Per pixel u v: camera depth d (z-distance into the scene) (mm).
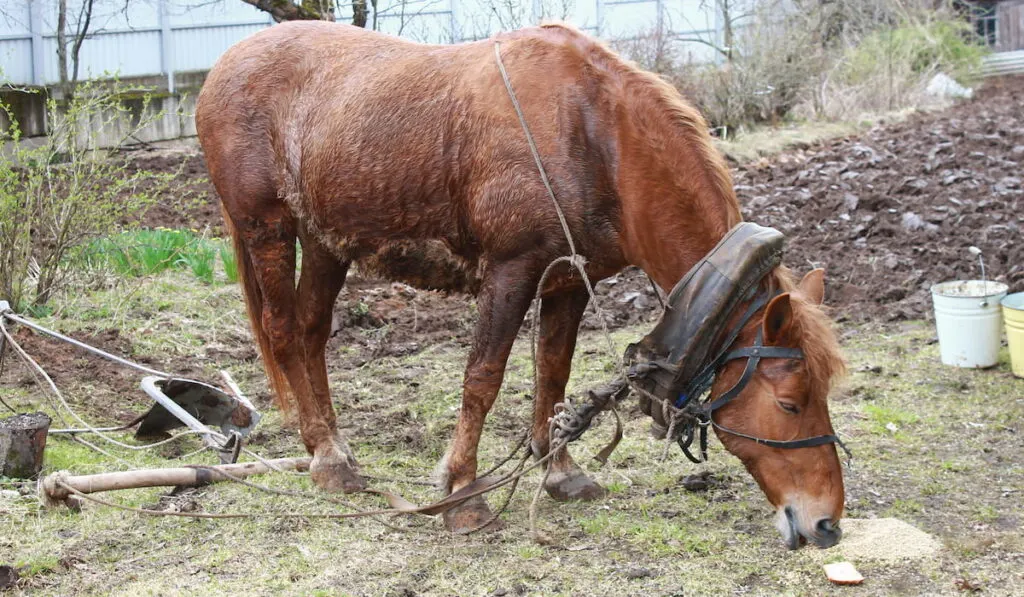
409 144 4223
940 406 5539
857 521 4117
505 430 5332
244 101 4652
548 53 4074
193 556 3885
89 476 4195
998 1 24219
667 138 3824
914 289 7617
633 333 6953
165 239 7785
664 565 3807
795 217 9680
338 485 4531
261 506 4352
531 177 3951
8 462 4480
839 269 8125
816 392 3486
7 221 6551
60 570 3738
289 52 4691
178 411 4797
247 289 4965
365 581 3697
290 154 4602
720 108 14070
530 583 3674
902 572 3723
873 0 18969
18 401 5434
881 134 14031
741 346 3613
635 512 4297
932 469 4711
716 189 3783
